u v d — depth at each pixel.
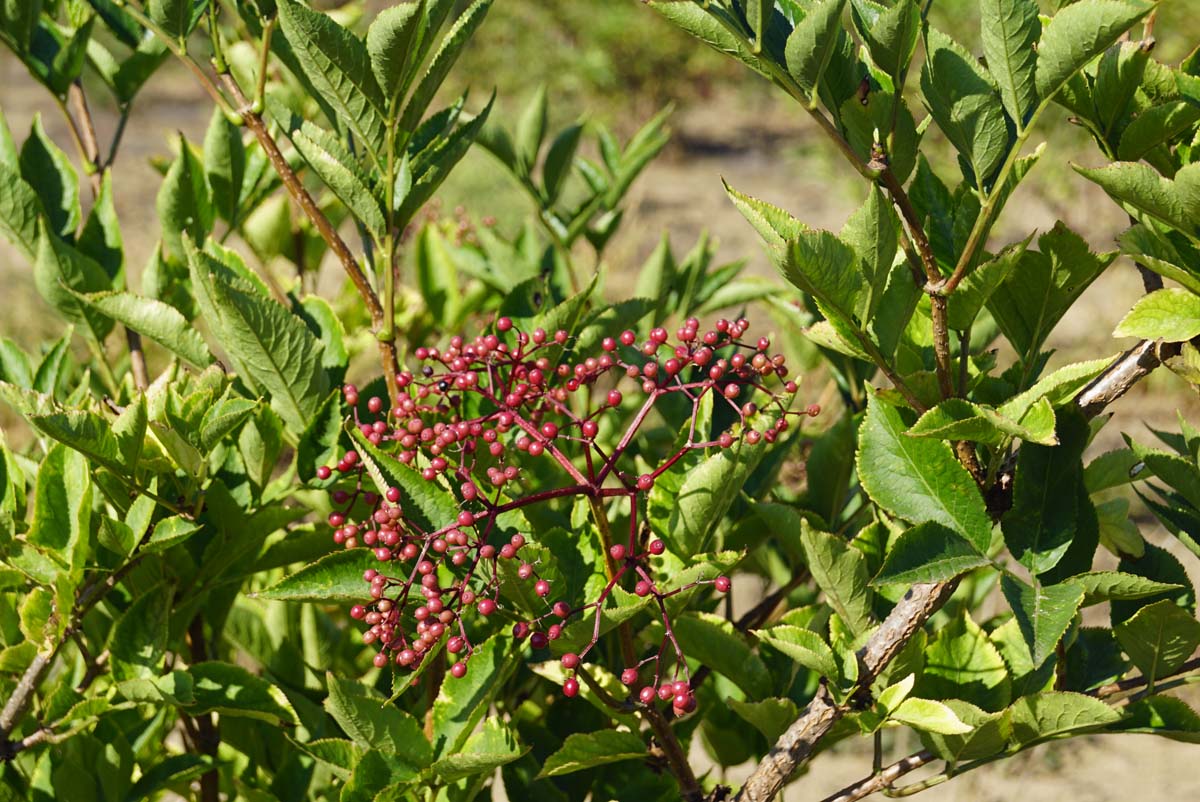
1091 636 1.18
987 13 1.02
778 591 1.33
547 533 1.15
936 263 1.09
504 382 1.20
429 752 1.14
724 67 7.79
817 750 1.20
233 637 1.40
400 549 1.12
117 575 1.17
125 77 1.35
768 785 1.13
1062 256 1.10
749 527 1.30
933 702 1.11
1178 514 1.17
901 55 1.04
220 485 1.21
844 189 5.71
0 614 1.23
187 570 1.23
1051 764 2.61
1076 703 1.10
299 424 1.21
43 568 1.17
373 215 1.17
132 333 1.33
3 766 1.26
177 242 1.36
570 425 1.35
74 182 1.35
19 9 1.30
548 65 7.48
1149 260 1.06
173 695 1.17
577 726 1.29
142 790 1.23
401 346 1.79
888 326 1.07
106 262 1.35
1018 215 4.97
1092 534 1.11
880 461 1.09
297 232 1.54
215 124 1.36
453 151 1.18
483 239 1.51
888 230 1.04
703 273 1.53
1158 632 1.12
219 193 1.37
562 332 1.17
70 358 1.32
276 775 1.29
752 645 1.32
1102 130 1.09
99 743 1.24
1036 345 1.12
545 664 1.16
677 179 7.47
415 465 1.17
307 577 1.12
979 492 1.08
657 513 1.16
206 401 1.16
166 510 1.19
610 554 1.11
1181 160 1.10
